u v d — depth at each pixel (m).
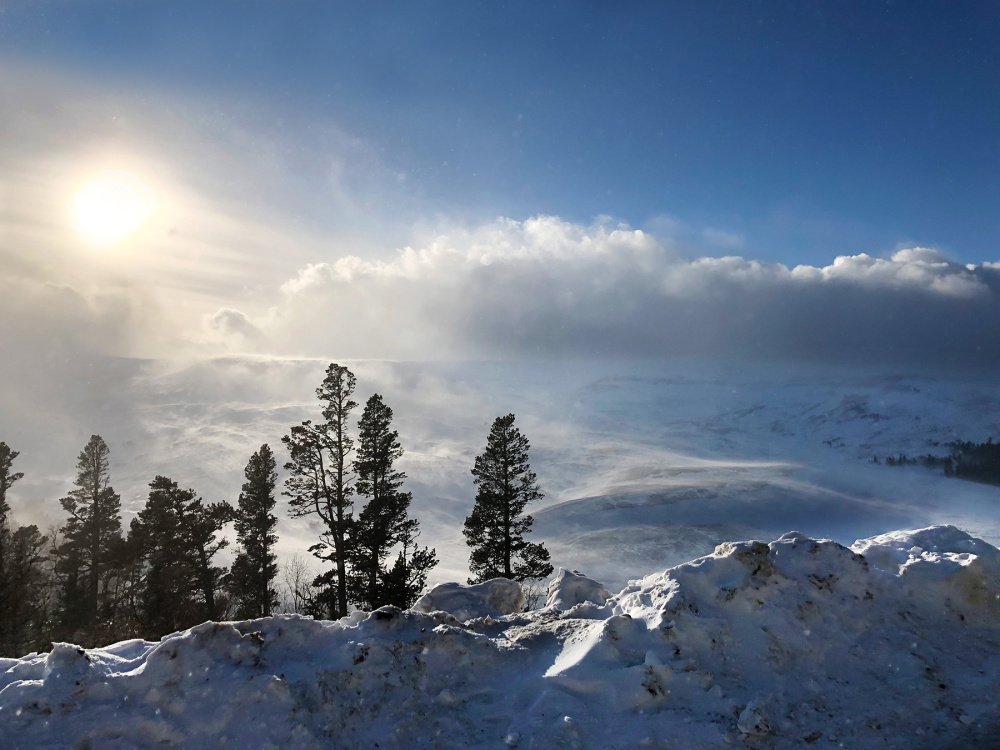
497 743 6.01
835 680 6.81
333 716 6.16
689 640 7.05
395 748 5.98
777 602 7.53
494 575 35.03
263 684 6.14
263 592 38.81
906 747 5.84
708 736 5.94
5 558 36.62
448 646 7.05
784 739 5.98
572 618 8.33
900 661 7.04
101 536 48.09
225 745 5.75
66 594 43.50
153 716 5.85
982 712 6.24
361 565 32.66
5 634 27.22
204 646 6.49
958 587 7.85
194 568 37.16
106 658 6.55
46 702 5.83
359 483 33.94
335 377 33.84
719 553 8.14
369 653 6.78
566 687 6.59
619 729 6.06
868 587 7.86
